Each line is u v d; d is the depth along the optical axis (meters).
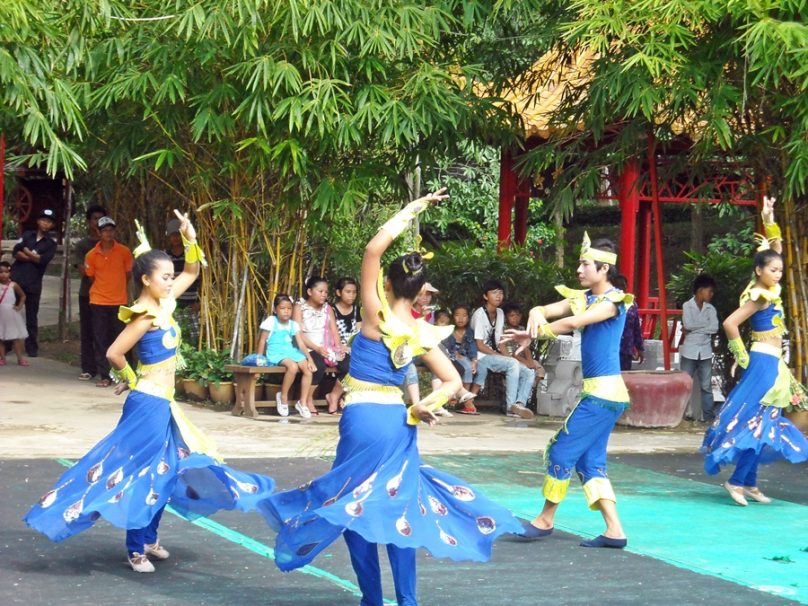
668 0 10.41
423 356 5.15
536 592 5.74
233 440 9.94
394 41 11.05
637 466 9.62
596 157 12.68
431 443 10.35
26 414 10.73
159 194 14.57
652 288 23.06
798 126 10.59
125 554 6.21
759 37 10.00
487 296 12.80
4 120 11.48
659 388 11.70
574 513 7.73
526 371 12.56
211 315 12.70
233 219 12.21
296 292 12.70
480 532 5.04
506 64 13.09
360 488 4.90
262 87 10.96
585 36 10.83
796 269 11.71
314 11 10.63
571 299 6.80
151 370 5.91
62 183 18.33
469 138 13.13
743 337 13.38
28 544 6.32
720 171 13.38
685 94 10.69
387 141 11.40
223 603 5.38
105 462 5.79
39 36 9.93
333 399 11.83
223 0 10.62
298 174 11.49
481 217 21.16
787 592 5.88
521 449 10.12
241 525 6.95
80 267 13.54
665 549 6.78
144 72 11.32
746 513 7.89
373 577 5.11
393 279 5.19
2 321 14.19
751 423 8.13
